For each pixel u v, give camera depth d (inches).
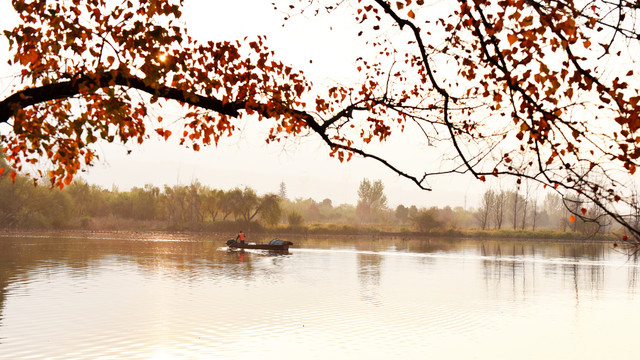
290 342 560.7
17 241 2084.2
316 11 223.0
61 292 842.8
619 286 1042.7
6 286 897.5
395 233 3385.8
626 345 577.3
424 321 676.1
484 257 1737.2
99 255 1519.4
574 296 907.4
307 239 2822.3
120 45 190.4
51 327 602.5
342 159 230.5
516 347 561.0
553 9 162.4
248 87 227.3
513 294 917.8
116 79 192.5
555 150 178.9
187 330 602.2
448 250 2076.8
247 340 564.7
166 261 1393.9
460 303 815.1
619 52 163.2
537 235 3235.7
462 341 579.8
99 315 673.0
